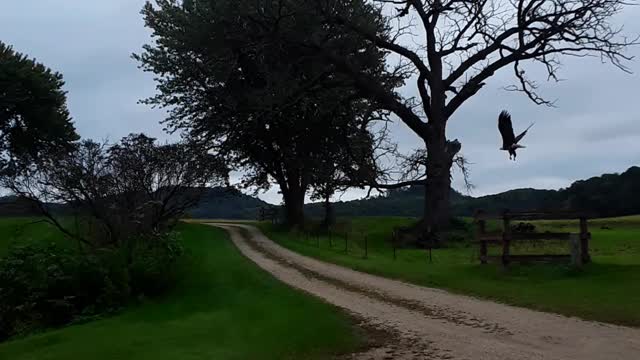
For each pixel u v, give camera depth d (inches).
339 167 1765.5
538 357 383.6
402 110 1512.1
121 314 722.8
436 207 1489.9
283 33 1465.3
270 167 2175.2
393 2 1491.1
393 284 761.6
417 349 423.8
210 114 1844.2
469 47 1508.4
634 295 554.6
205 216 4940.9
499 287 672.4
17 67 2188.7
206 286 828.0
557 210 756.6
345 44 1540.4
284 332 493.4
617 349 393.7
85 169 938.1
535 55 1434.5
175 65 1838.1
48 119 2253.9
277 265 1011.9
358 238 1701.5
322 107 1649.9
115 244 903.7
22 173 960.3
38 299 746.2
